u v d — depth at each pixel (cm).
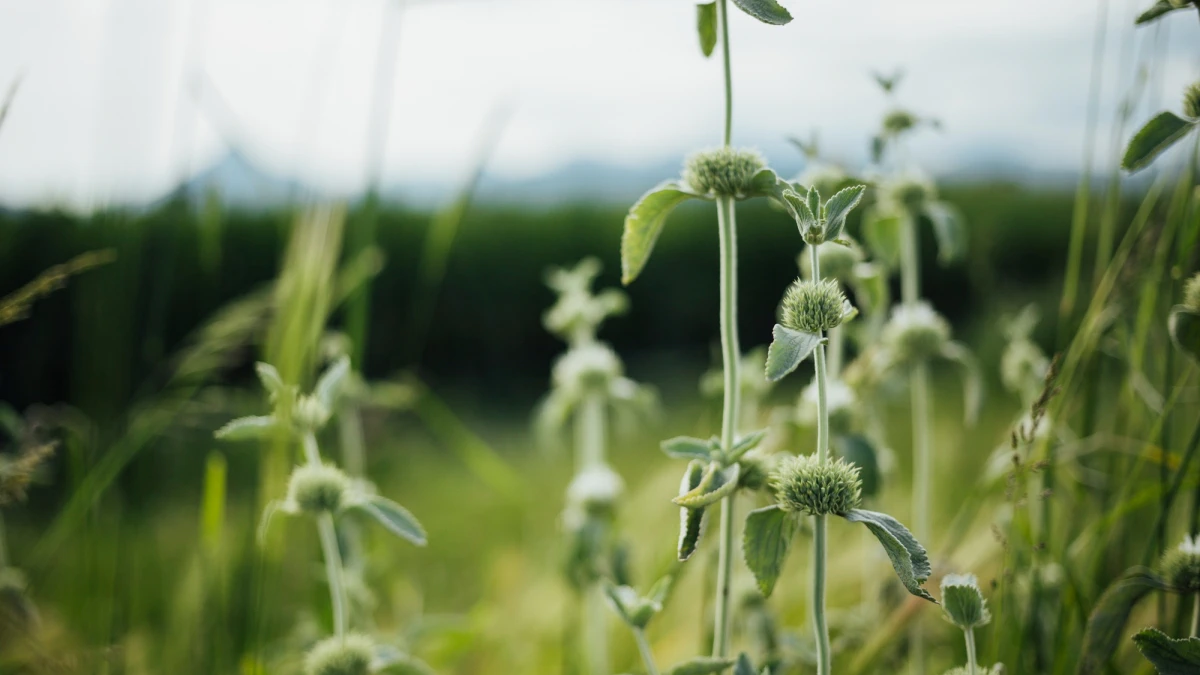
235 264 268
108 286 65
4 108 52
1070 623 51
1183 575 46
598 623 66
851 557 70
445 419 96
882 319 63
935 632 59
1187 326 46
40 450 52
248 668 56
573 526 66
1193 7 44
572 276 87
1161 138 44
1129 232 55
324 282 60
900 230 65
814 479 42
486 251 339
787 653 57
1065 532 58
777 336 42
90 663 56
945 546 58
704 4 46
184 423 68
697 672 46
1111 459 58
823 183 59
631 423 93
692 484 45
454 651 66
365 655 51
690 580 68
